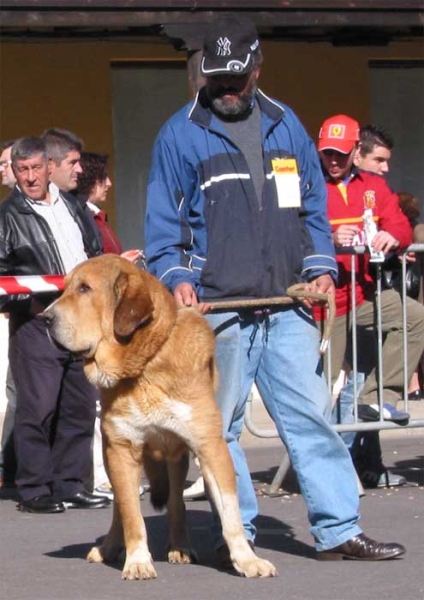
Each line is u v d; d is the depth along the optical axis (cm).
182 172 670
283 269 677
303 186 693
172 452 665
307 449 690
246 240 671
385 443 1217
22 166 900
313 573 677
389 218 937
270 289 674
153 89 1538
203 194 671
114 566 710
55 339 640
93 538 800
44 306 892
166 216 672
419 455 1141
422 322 944
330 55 1575
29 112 1494
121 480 660
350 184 941
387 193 944
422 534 788
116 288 638
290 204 679
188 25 1262
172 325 640
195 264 675
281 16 1298
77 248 909
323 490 693
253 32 664
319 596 630
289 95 1568
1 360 1407
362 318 945
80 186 1008
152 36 1514
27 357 900
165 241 671
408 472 1048
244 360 684
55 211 910
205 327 650
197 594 636
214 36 659
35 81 1494
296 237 683
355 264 931
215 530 692
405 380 950
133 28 1455
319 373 691
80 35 1497
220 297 670
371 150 1007
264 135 676
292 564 702
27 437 901
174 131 672
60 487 920
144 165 1542
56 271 895
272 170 675
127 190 1537
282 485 1002
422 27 1430
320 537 705
